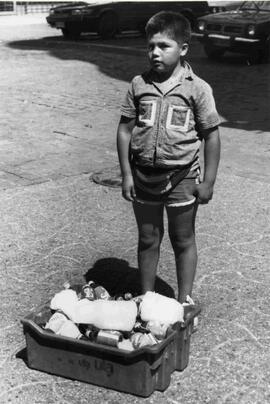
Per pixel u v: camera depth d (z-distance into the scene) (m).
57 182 6.09
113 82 11.91
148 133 3.13
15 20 25.11
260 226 5.08
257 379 3.10
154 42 3.02
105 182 6.09
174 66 3.09
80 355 2.94
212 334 3.49
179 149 3.12
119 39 19.28
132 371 2.86
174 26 2.99
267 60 14.59
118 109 9.57
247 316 3.70
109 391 2.97
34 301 3.83
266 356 3.30
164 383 2.96
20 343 3.38
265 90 11.44
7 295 3.90
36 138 7.77
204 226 5.04
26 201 5.54
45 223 5.06
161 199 3.24
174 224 3.33
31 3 28.38
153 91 3.11
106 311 3.02
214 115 3.13
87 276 4.17
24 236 4.80
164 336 2.96
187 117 3.10
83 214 5.27
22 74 12.66
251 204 5.59
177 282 3.73
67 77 12.38
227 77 12.76
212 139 3.17
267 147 7.65
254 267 4.34
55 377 3.08
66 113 9.24
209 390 3.01
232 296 3.93
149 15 19.36
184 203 3.23
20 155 7.00
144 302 3.07
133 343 2.91
